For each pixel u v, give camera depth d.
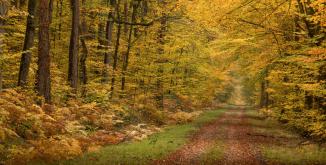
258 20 17.94
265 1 14.89
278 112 28.50
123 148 15.97
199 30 29.02
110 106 23.89
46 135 14.73
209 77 50.09
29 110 14.96
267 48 21.16
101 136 18.19
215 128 28.36
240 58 26.19
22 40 25.77
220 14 14.09
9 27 22.42
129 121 24.72
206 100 61.34
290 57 18.22
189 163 13.66
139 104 29.55
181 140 19.94
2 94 15.28
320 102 17.66
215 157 15.05
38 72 17.91
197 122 33.41
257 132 26.09
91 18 30.97
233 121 36.44
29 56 19.14
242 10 15.07
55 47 31.52
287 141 21.25
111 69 28.30
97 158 13.29
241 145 19.06
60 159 12.66
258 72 26.28
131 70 32.66
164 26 31.25
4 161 11.46
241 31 19.25
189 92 44.50
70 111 19.12
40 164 11.64
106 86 26.17
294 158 15.22
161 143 18.30
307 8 16.52
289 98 21.38
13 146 12.45
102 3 32.72
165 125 28.50
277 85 26.41
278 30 18.91
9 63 22.91
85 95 24.75
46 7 17.89
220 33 21.41
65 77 30.22
